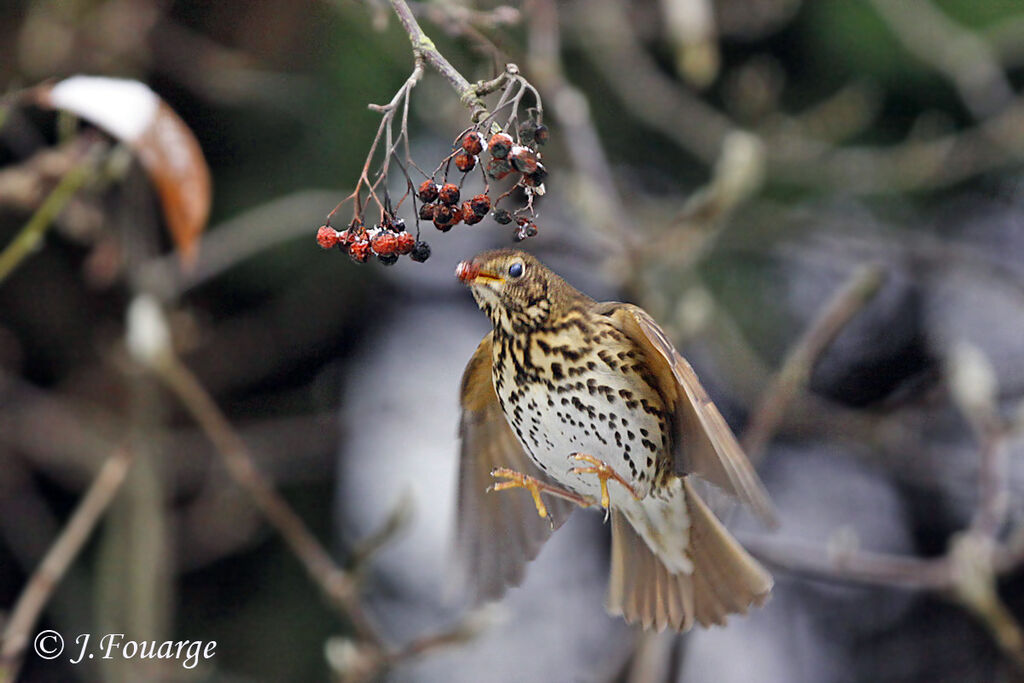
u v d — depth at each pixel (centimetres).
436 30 930
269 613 1039
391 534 745
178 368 727
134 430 860
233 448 737
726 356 1012
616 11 1018
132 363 858
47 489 1005
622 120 1135
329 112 999
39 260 981
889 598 1164
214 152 1021
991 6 1060
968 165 1049
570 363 587
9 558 995
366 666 751
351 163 1005
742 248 1084
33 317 982
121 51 905
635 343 586
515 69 420
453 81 420
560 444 602
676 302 1008
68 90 611
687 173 1153
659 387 588
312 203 936
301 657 1030
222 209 1021
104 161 770
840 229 1065
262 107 1007
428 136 1045
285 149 1024
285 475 1062
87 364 982
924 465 1061
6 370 983
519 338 598
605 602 646
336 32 985
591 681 847
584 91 1123
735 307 1125
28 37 886
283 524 746
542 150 1023
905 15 1002
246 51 977
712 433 480
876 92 1098
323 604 1045
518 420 608
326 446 1015
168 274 883
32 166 762
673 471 601
